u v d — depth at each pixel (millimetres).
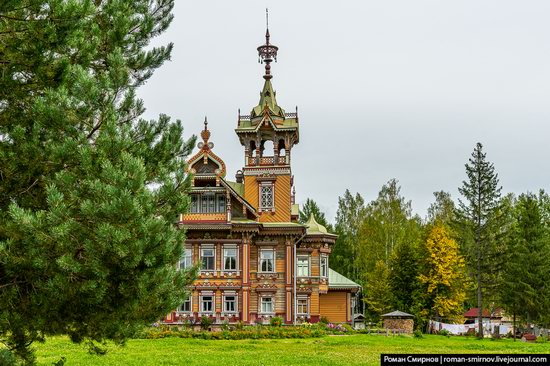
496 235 61344
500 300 63000
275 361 27078
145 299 12727
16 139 12164
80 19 12844
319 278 55312
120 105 13562
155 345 34906
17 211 11031
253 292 53281
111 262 11711
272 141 56188
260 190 55250
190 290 15250
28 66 12555
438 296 64688
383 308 74062
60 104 11961
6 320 12133
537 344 44375
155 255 12086
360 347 36094
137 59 15586
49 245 11344
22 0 12062
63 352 28953
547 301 58531
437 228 66125
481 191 61406
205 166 53062
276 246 54000
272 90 58469
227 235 52781
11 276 11891
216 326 51656
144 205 11750
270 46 58750
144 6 16312
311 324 52219
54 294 11570
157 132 14500
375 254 85312
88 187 11555
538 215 62312
